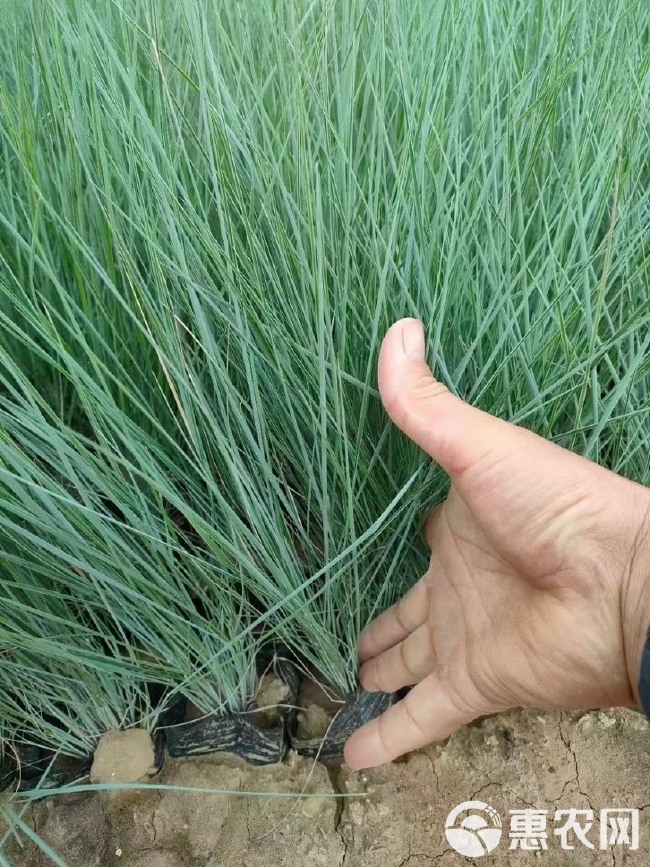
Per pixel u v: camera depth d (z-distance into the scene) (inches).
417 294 10.1
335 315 9.4
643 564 8.0
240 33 11.7
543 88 9.8
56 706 11.0
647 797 10.7
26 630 9.9
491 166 10.1
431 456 9.1
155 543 9.5
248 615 10.2
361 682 11.7
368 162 10.5
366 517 10.8
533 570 8.9
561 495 8.4
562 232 9.5
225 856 10.4
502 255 10.1
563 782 10.9
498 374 9.5
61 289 8.4
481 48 12.0
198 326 9.0
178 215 8.9
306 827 10.6
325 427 8.7
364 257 10.3
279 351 9.4
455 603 10.3
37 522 8.2
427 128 9.4
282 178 9.8
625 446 10.9
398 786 11.0
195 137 9.6
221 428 10.1
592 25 12.6
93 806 10.6
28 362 12.4
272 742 11.0
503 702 9.9
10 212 10.9
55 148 11.4
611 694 9.0
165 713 11.4
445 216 9.4
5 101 9.1
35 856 10.3
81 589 9.7
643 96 9.8
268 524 9.6
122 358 11.6
